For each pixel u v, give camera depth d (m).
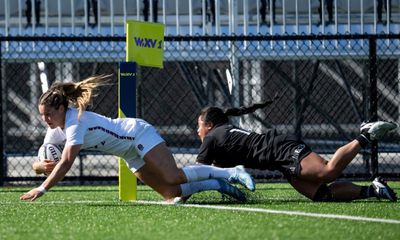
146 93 41.44
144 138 21.62
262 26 38.81
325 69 39.06
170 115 41.41
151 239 15.26
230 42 35.00
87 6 38.81
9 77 41.56
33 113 41.28
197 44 37.31
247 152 23.25
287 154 22.84
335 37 30.88
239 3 39.09
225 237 15.31
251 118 37.34
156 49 24.22
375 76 31.28
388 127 22.22
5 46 36.59
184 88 41.28
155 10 38.72
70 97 21.03
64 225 17.56
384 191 22.66
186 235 15.70
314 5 38.72
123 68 23.53
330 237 15.25
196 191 22.45
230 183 22.84
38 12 39.28
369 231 16.06
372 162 31.81
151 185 22.41
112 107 40.00
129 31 23.61
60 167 20.66
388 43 37.59
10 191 29.94
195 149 40.62
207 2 38.56
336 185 22.92
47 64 40.03
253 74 37.44
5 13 37.81
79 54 37.41
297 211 20.00
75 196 27.14
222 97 38.59
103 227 17.11
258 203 22.52
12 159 41.97
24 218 19.03
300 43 37.66
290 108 38.66
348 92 38.50
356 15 38.84
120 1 39.00
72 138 20.67
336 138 39.94
